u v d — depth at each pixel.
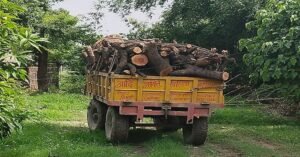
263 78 12.52
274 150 10.10
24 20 21.19
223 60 10.44
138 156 9.03
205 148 10.19
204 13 23.39
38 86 24.42
